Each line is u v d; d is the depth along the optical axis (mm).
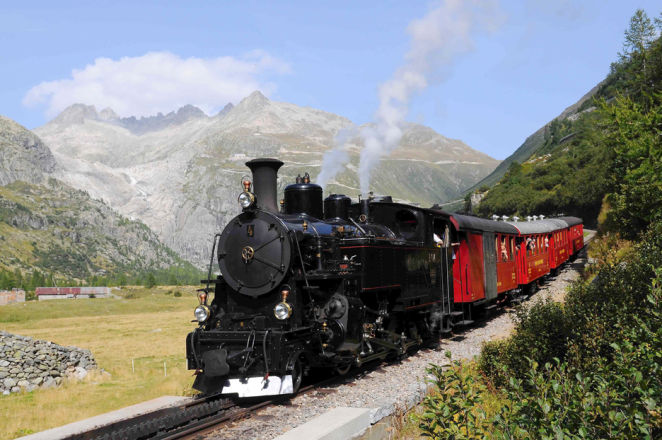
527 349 10453
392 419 8766
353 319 11477
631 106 19281
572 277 32156
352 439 7691
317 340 11242
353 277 11812
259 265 11102
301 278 10945
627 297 9898
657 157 17406
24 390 17938
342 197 14172
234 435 8234
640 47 32000
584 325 9969
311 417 8945
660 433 5289
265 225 11242
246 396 10031
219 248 11734
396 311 13930
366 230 13766
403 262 14172
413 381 11203
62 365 19969
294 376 10516
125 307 106625
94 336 52750
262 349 10250
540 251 29312
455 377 6305
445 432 5750
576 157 98625
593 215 75188
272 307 11047
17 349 19109
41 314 98688
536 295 26891
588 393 5434
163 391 16547
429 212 16156
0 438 12102
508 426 5645
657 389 5191
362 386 10961
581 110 190625
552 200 86312
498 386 10250
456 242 18172
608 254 22453
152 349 35312
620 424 4938
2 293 139500
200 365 10594
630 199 20484
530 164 126188
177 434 8047
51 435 8547
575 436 4871
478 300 19484
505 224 24453
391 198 16094
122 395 16828
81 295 139250
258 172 12117
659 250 11922
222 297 11883
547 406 5223
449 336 17453
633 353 5895
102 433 8773
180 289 144750
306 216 12797
